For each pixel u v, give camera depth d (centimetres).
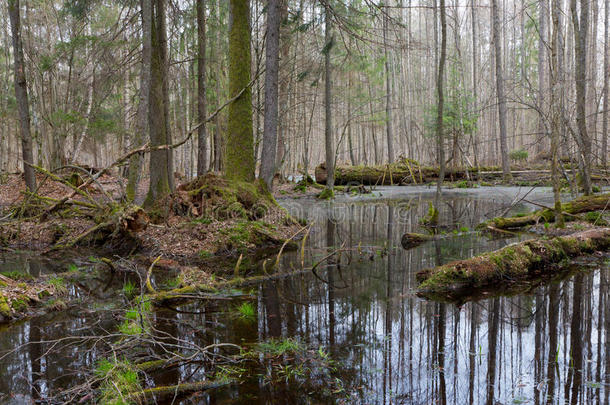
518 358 350
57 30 2306
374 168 2438
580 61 1036
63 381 332
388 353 368
